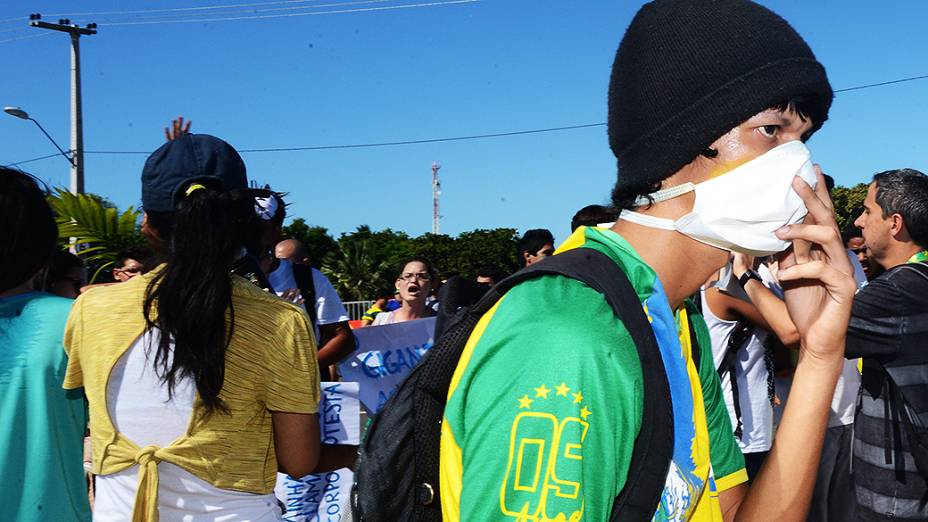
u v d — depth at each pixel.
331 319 4.37
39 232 2.23
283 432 2.08
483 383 0.99
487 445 0.96
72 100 20.92
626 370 0.98
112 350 1.97
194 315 1.91
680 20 1.17
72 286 4.84
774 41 1.15
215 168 2.34
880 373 2.77
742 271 2.11
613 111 1.24
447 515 1.04
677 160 1.16
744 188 1.17
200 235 1.95
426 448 1.12
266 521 2.06
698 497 1.20
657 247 1.22
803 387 1.30
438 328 1.48
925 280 2.59
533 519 0.93
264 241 3.65
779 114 1.18
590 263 1.07
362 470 1.16
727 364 3.40
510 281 1.08
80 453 2.27
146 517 1.92
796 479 1.29
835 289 1.25
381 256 43.09
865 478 2.82
